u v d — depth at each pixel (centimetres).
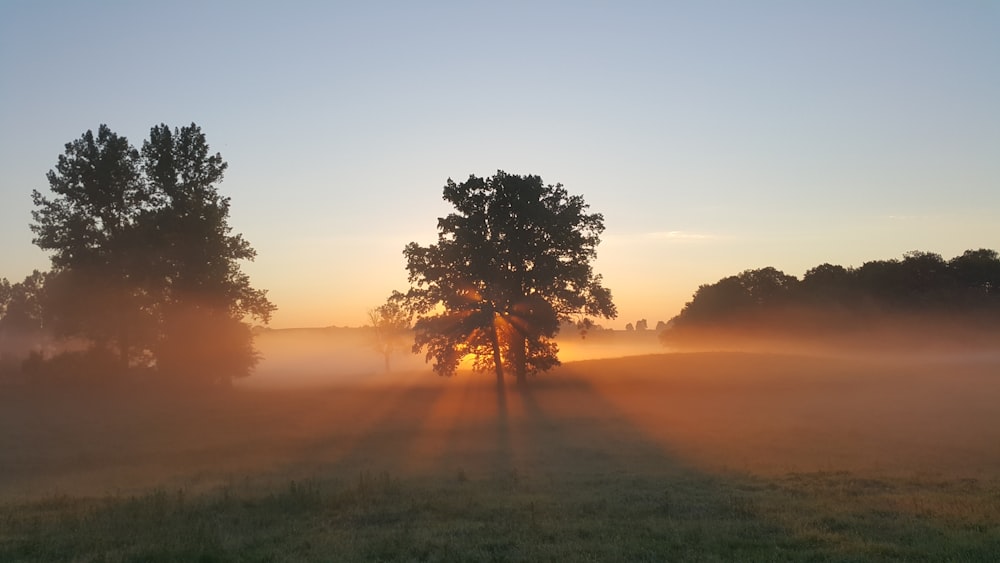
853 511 1287
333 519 1309
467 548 1046
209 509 1397
